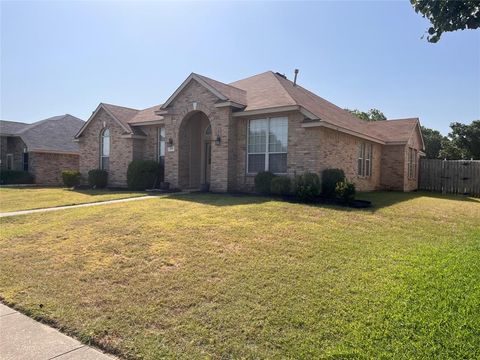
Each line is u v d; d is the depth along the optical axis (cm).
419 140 2428
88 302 453
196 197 1320
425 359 308
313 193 1158
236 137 1545
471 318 376
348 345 333
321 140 1342
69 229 841
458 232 819
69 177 2128
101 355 338
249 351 331
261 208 994
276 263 559
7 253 689
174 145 1709
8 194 1712
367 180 1898
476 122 3894
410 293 441
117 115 2055
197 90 1609
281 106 1367
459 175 2186
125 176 1983
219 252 618
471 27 385
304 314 395
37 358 333
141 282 509
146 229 788
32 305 452
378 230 794
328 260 573
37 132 2809
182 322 390
